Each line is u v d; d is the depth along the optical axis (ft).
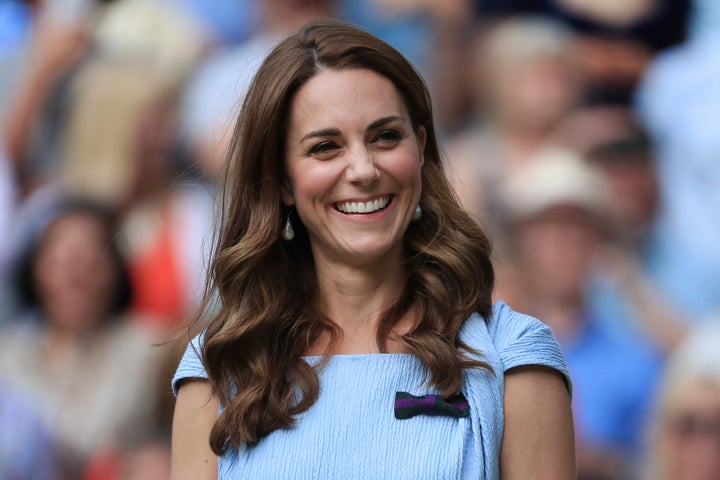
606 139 59.00
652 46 59.11
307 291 24.03
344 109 22.40
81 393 60.23
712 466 56.39
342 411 22.15
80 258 60.70
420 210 23.68
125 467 59.82
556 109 59.26
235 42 60.39
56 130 62.90
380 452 21.62
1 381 60.64
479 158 59.47
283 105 22.85
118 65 62.39
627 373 57.57
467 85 59.77
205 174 57.82
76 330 61.21
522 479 21.93
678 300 57.72
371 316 23.44
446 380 21.91
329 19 23.93
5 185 62.95
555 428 22.22
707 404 56.65
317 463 21.71
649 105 58.95
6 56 64.13
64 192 62.34
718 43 58.18
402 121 22.75
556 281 58.39
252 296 23.57
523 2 60.13
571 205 58.49
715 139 57.77
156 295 59.93
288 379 22.77
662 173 58.54
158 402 59.72
